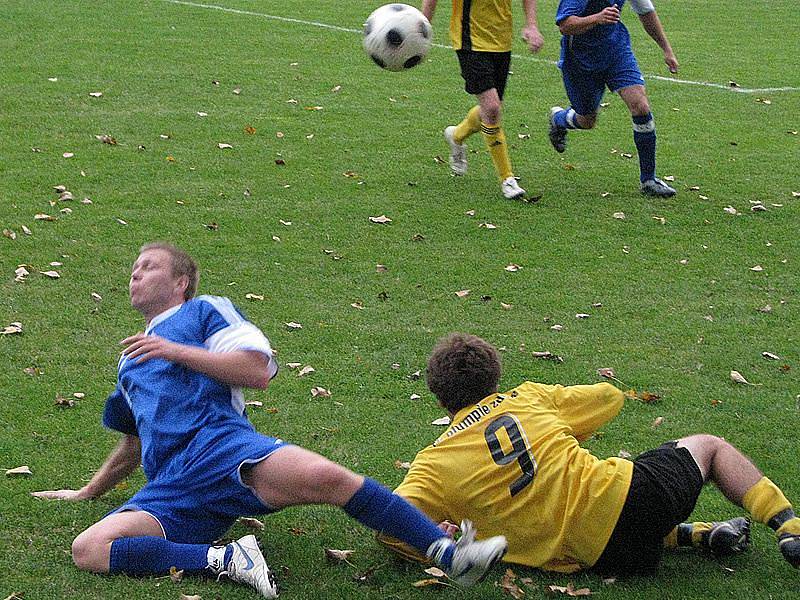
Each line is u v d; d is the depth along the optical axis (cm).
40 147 2020
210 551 761
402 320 1342
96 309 1325
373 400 1120
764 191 1978
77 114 2275
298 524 866
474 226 1719
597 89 1916
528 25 1828
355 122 2355
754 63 3259
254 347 793
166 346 790
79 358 1188
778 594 785
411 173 2011
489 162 2127
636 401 1141
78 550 763
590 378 1201
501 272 1528
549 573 790
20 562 782
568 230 1720
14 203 1698
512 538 784
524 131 2366
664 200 1898
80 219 1647
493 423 798
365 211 1769
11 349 1201
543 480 774
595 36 1852
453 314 1370
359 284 1459
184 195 1797
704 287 1505
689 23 4031
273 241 1606
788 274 1570
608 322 1367
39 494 888
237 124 2278
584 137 2338
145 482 926
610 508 768
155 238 1584
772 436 1071
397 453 1004
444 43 3369
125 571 759
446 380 814
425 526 738
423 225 1716
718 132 2422
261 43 3183
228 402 796
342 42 3269
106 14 3497
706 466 811
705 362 1254
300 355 1225
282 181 1908
